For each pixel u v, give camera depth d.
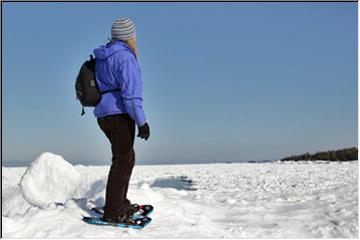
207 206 6.16
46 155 6.81
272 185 9.52
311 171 14.63
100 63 4.13
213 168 19.95
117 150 4.21
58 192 6.56
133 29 4.25
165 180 13.57
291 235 4.82
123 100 4.00
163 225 4.51
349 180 10.34
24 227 4.09
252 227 5.09
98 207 4.59
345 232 4.84
